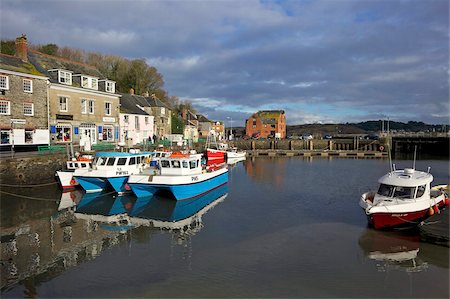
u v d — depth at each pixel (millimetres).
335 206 20562
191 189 21516
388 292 10047
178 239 14453
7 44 45875
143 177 21016
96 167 22906
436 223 16328
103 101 38219
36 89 29484
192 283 10461
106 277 10836
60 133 32656
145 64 71062
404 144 68750
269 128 99250
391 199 15539
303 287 10273
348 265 11844
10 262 11922
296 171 38688
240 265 11789
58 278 10750
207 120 90125
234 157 52562
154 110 53500
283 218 17766
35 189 23250
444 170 39625
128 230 15703
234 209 19797
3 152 26078
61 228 15859
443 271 11445
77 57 65500
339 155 63344
